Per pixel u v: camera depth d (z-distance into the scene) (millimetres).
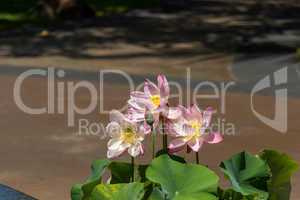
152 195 3188
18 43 18859
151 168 3209
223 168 3367
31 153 9078
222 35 20406
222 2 29344
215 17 24625
